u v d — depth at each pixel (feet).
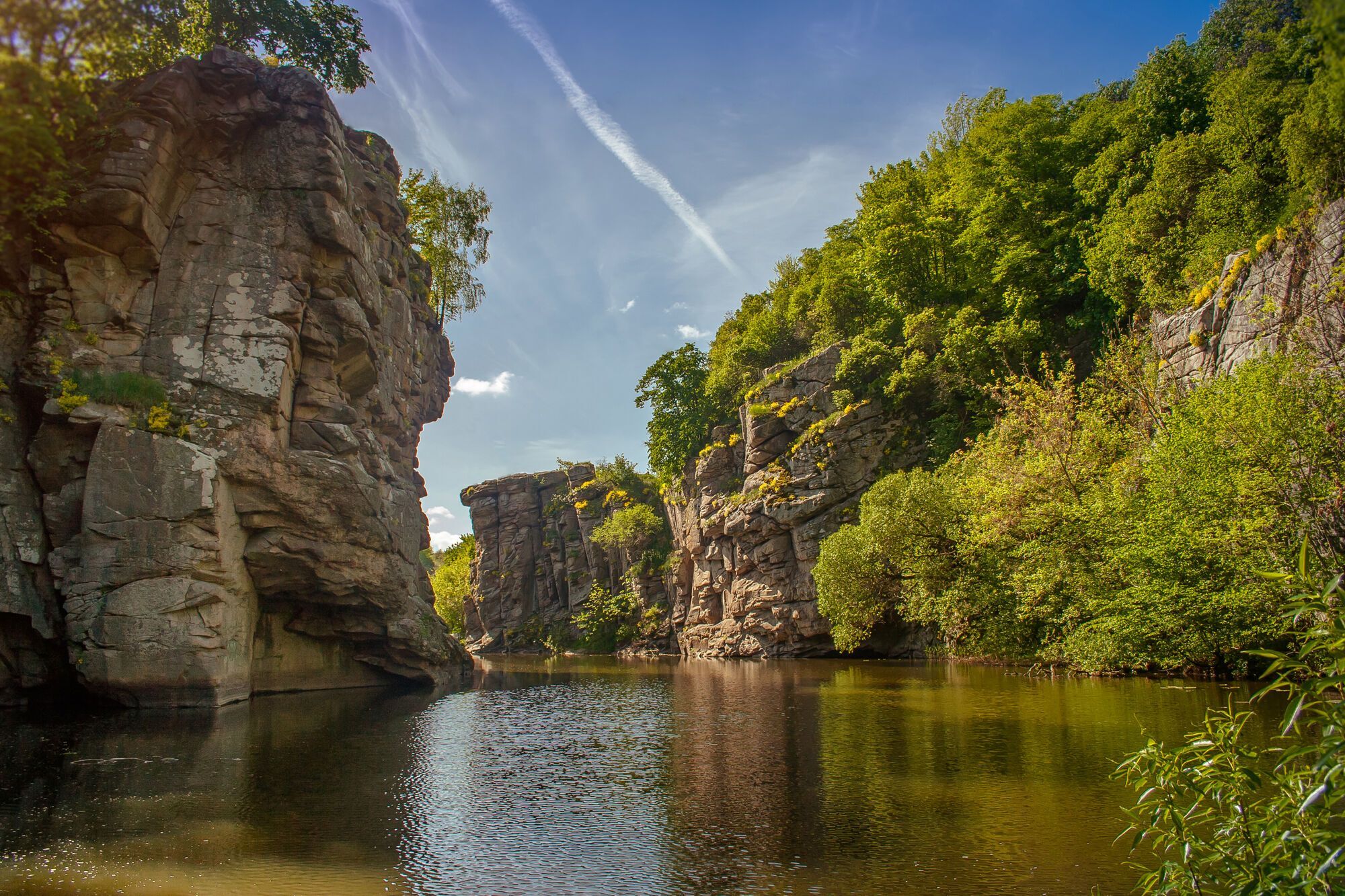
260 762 55.42
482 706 93.76
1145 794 21.81
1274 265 96.02
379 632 113.50
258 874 32.42
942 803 41.96
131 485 81.61
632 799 45.55
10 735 65.21
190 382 88.79
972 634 121.08
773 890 30.35
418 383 146.20
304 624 108.99
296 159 97.81
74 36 29.89
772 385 201.77
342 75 135.74
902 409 178.81
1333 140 100.42
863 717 72.38
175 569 82.07
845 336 210.79
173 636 81.20
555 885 31.24
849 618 140.97
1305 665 18.89
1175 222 135.95
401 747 63.16
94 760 54.95
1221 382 84.48
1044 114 187.73
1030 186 180.45
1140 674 93.45
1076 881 30.30
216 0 120.37
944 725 65.57
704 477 217.36
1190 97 163.94
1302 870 17.87
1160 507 83.46
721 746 62.03
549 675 150.41
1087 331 157.48
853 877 31.42
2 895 29.66
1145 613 83.56
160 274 90.43
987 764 50.26
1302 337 85.71
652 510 275.39
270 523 92.68
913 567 125.18
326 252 100.37
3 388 81.00
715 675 135.44
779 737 64.44
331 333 101.45
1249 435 75.00
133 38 31.96
